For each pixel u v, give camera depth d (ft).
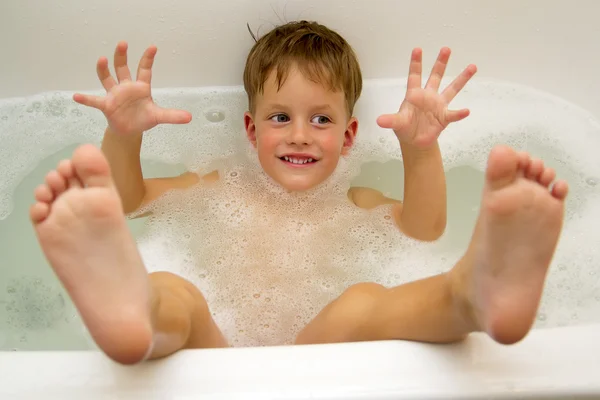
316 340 2.80
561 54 4.22
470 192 3.89
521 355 2.14
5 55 4.03
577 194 3.80
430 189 3.34
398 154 4.07
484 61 4.26
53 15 3.94
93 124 4.13
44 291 3.33
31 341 3.09
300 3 3.99
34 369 2.07
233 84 4.25
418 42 4.17
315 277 3.43
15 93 4.15
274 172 3.58
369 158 4.05
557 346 2.17
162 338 2.12
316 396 2.02
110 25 4.00
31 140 4.04
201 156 4.00
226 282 3.39
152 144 4.06
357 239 3.56
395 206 3.68
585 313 3.15
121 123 3.16
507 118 4.19
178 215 3.63
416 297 2.40
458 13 4.10
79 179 1.95
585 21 4.13
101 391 2.02
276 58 3.50
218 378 2.06
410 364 2.11
